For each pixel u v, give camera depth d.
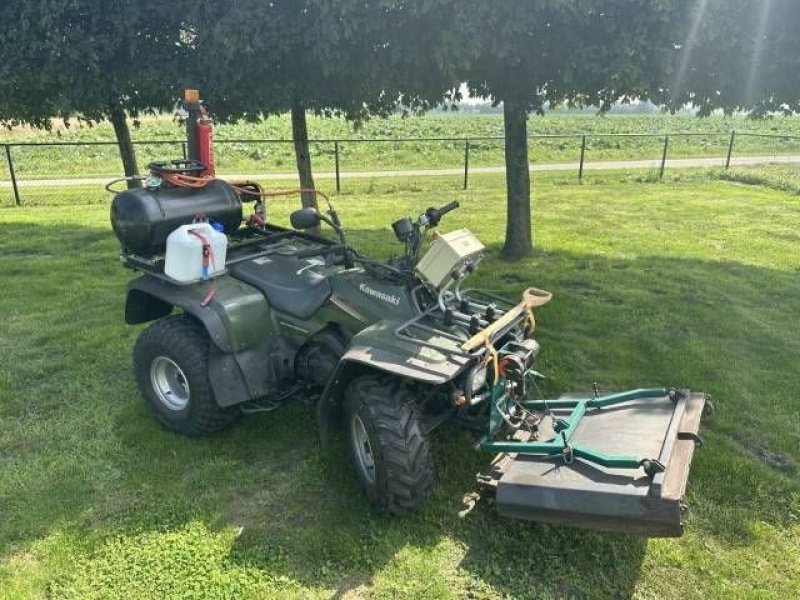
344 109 8.17
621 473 3.29
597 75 6.47
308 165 9.02
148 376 4.65
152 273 4.50
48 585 3.30
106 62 7.18
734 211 12.63
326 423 3.84
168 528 3.70
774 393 5.23
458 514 3.75
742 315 6.92
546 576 3.39
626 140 35.97
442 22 6.14
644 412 3.94
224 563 3.45
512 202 8.95
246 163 23.77
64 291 7.65
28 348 6.03
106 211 12.86
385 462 3.54
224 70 6.79
